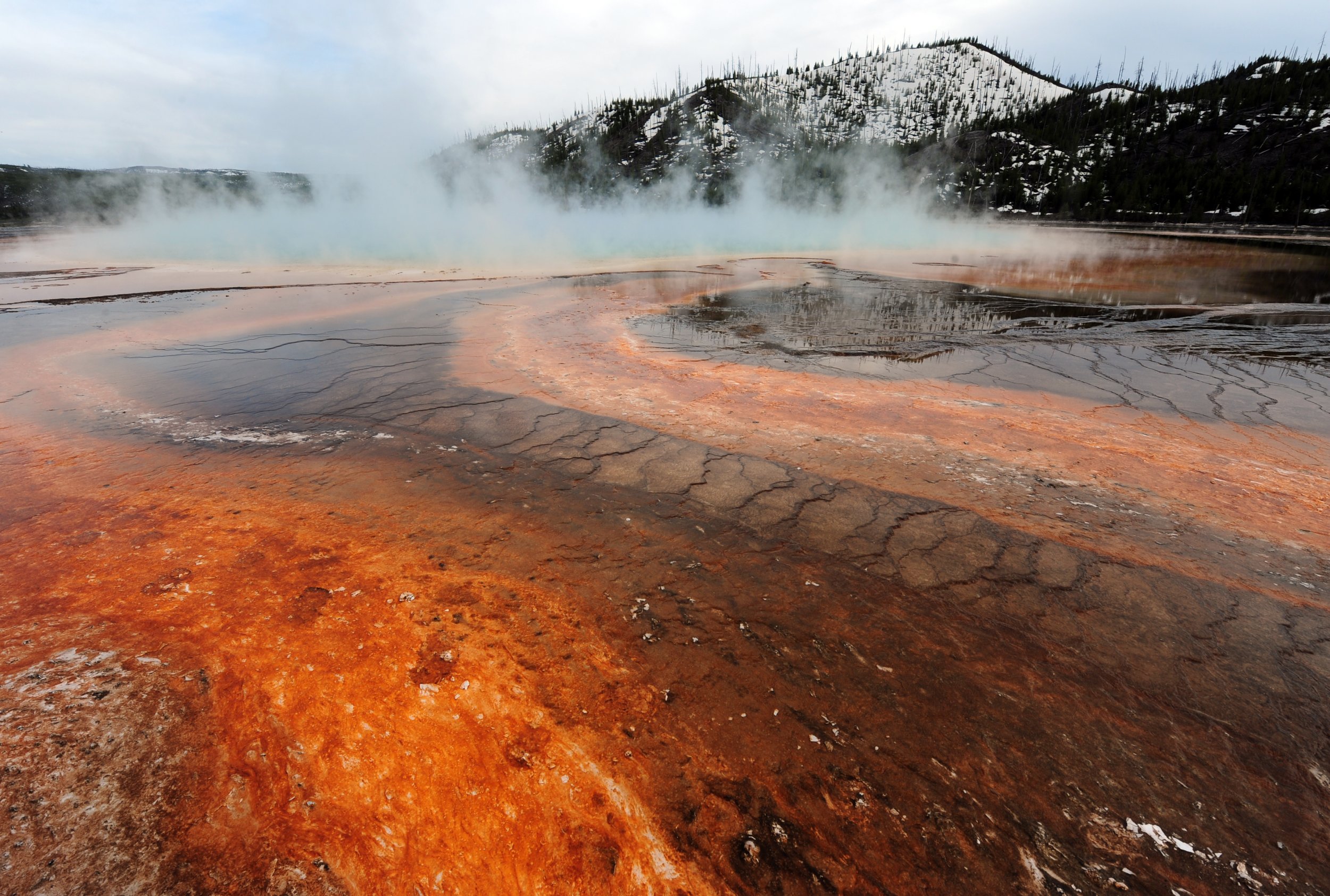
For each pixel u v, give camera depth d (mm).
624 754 1858
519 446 4312
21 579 2709
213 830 1589
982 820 1678
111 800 1645
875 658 2283
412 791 1723
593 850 1597
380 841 1596
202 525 3219
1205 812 1712
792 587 2709
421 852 1579
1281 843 1629
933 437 4465
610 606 2564
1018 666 2248
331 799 1692
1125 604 2584
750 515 3346
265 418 4918
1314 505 3414
